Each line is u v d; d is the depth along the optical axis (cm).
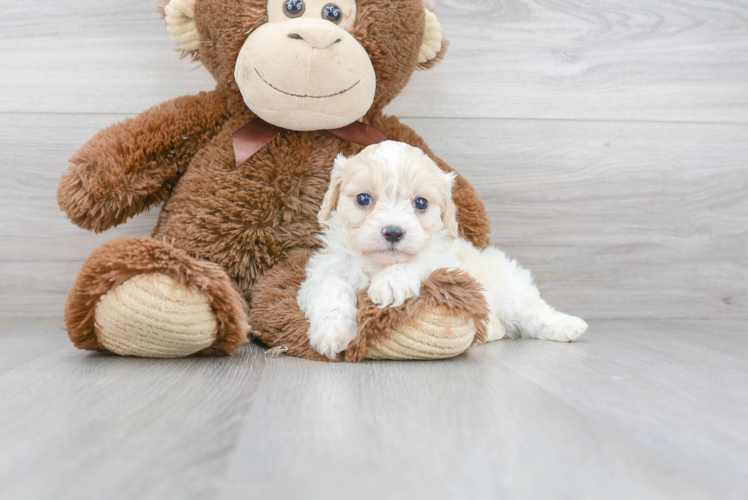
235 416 86
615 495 63
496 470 68
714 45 206
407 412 89
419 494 62
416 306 125
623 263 209
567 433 81
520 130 202
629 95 205
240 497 60
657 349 151
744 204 210
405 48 152
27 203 189
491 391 102
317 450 73
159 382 106
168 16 156
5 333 162
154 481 64
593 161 205
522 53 200
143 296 117
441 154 200
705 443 79
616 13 202
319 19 142
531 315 167
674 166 208
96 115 190
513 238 205
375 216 130
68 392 98
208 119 159
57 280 192
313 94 140
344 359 128
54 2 185
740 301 211
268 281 146
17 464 68
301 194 156
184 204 152
